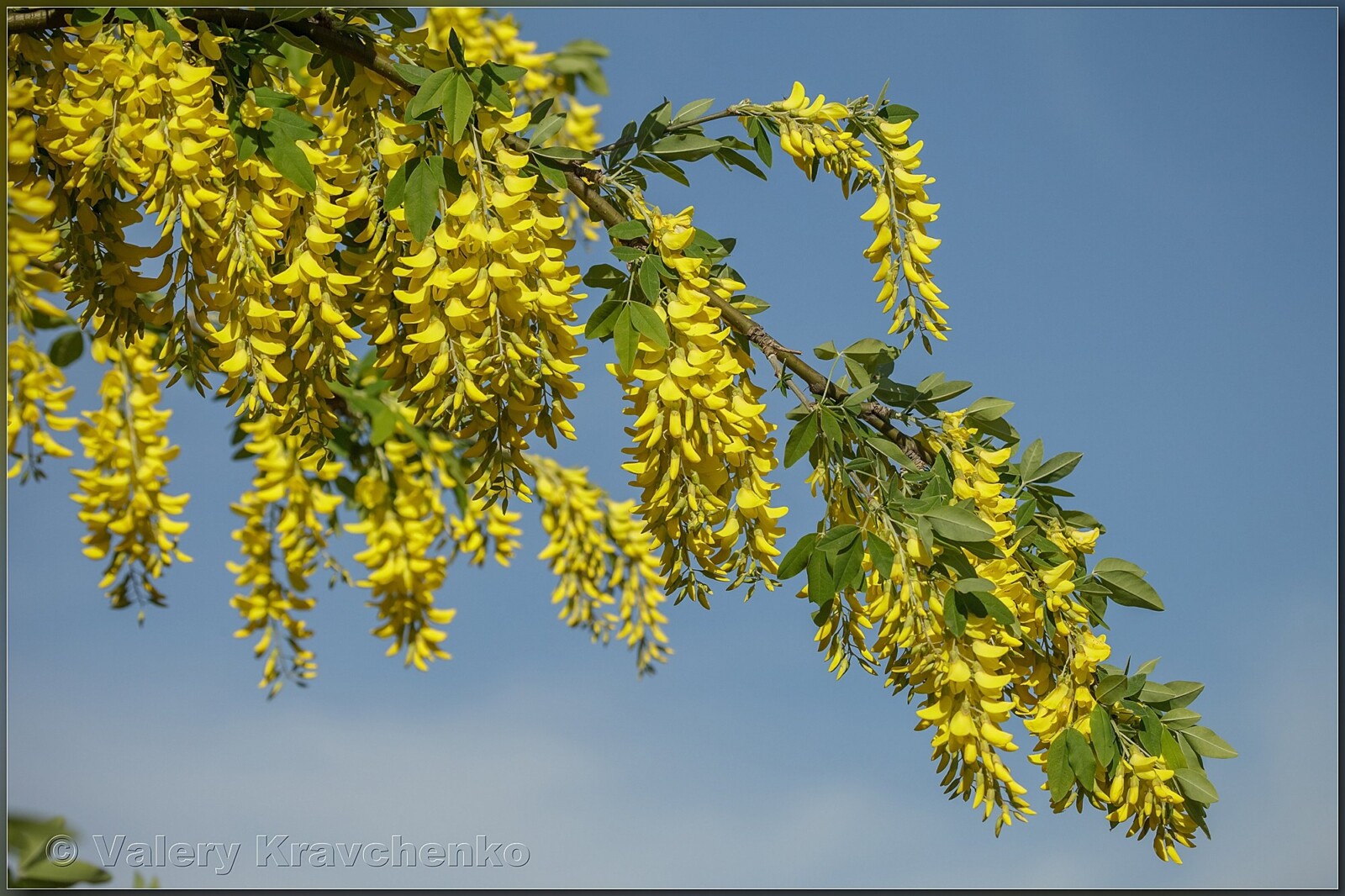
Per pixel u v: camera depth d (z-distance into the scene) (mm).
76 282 1438
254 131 1396
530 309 1391
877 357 1499
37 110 1414
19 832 1340
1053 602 1470
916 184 1495
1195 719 1484
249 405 1422
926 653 1425
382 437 1433
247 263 1391
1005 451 1502
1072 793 1470
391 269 1439
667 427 1422
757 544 1444
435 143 1416
